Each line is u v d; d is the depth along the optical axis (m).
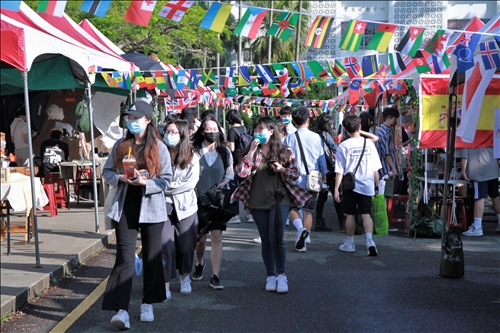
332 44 36.25
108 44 14.11
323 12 37.09
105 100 15.34
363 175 8.88
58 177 13.39
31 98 15.13
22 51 7.34
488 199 17.12
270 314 5.95
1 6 4.43
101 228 10.62
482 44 7.29
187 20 23.36
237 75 11.67
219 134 6.90
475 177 10.63
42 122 15.34
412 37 6.65
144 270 5.65
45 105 15.28
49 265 7.54
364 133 9.52
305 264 8.34
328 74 10.59
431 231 10.50
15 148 13.64
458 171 11.48
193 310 6.08
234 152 10.80
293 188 6.63
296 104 23.72
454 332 5.41
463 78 8.44
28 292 6.39
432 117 10.99
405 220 11.44
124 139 5.54
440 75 11.02
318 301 6.43
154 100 16.69
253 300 6.46
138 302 6.43
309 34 6.33
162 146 5.54
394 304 6.32
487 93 10.46
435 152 12.94
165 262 6.32
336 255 8.99
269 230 6.68
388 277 7.57
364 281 7.35
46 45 8.15
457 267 7.49
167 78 12.37
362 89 15.23
